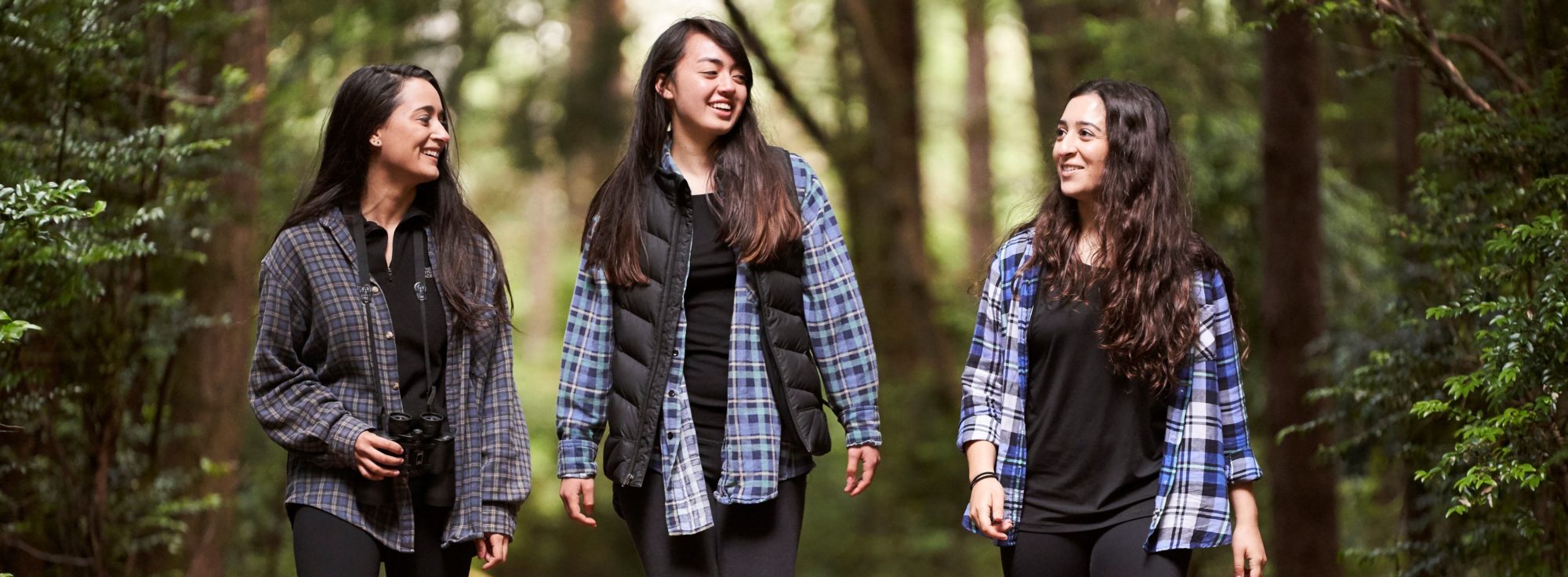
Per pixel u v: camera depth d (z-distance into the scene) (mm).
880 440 3441
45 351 4586
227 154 6289
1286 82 6242
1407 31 4215
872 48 14156
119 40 4414
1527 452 3555
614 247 3373
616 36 16266
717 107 3363
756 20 16312
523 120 17000
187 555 6336
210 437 6434
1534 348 3369
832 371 3426
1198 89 10016
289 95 7555
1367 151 10461
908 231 14203
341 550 3180
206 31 5684
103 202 3463
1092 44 11273
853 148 14250
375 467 3135
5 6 4086
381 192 3352
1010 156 22656
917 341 14117
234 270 6535
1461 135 4078
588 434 3463
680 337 3332
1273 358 6289
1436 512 4574
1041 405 3148
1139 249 3070
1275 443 6258
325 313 3217
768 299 3342
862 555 12281
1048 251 3168
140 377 5422
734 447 3309
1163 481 3053
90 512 4844
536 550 15391
